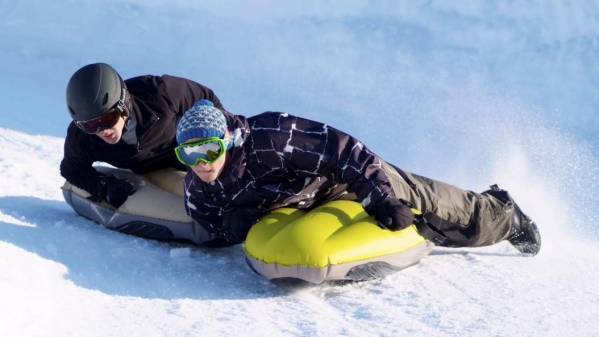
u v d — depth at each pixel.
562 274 15.78
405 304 13.68
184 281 14.41
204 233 16.02
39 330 11.50
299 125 14.03
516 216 16.77
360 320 12.98
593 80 32.53
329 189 15.04
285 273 13.60
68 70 33.25
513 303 13.91
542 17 36.69
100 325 12.14
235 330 12.37
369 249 13.83
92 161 16.70
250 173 14.09
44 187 20.44
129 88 16.23
